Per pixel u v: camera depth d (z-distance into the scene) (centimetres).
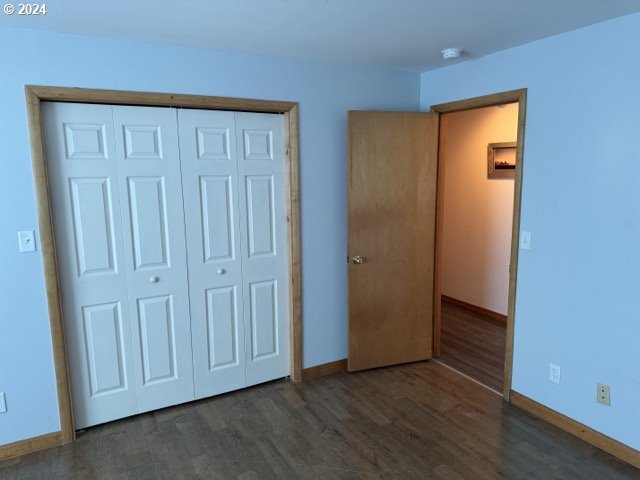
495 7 205
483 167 464
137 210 264
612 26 222
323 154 316
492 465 231
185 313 287
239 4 197
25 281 236
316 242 322
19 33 221
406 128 327
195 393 297
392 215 333
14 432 243
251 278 307
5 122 223
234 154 290
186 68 263
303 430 264
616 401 235
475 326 448
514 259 282
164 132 266
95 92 240
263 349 319
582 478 220
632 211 221
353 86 321
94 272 257
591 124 235
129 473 227
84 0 188
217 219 290
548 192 260
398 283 342
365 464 233
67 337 254
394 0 195
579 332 250
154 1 191
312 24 226
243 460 237
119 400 274
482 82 296
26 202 232
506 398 296
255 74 285
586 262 243
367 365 343
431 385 321
